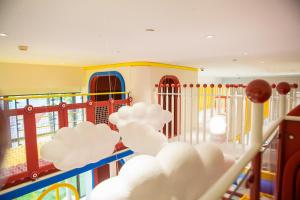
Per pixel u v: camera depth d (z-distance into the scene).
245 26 1.94
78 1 1.32
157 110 2.04
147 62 4.60
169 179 0.73
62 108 2.69
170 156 0.76
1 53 3.35
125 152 3.57
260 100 0.74
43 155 1.36
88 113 3.02
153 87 4.72
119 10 1.49
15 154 2.38
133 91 4.68
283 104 1.47
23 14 1.54
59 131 1.43
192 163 0.76
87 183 5.39
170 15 1.61
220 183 0.54
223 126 2.65
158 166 0.73
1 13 1.51
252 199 0.80
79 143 1.44
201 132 5.19
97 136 1.54
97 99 5.72
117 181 0.76
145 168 0.71
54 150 1.34
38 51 3.20
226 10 1.51
